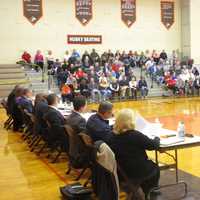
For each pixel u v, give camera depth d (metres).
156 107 14.06
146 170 3.73
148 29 20.70
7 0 17.69
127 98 17.39
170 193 4.52
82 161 4.87
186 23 21.17
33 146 7.42
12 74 16.97
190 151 6.74
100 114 4.58
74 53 18.47
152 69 19.14
